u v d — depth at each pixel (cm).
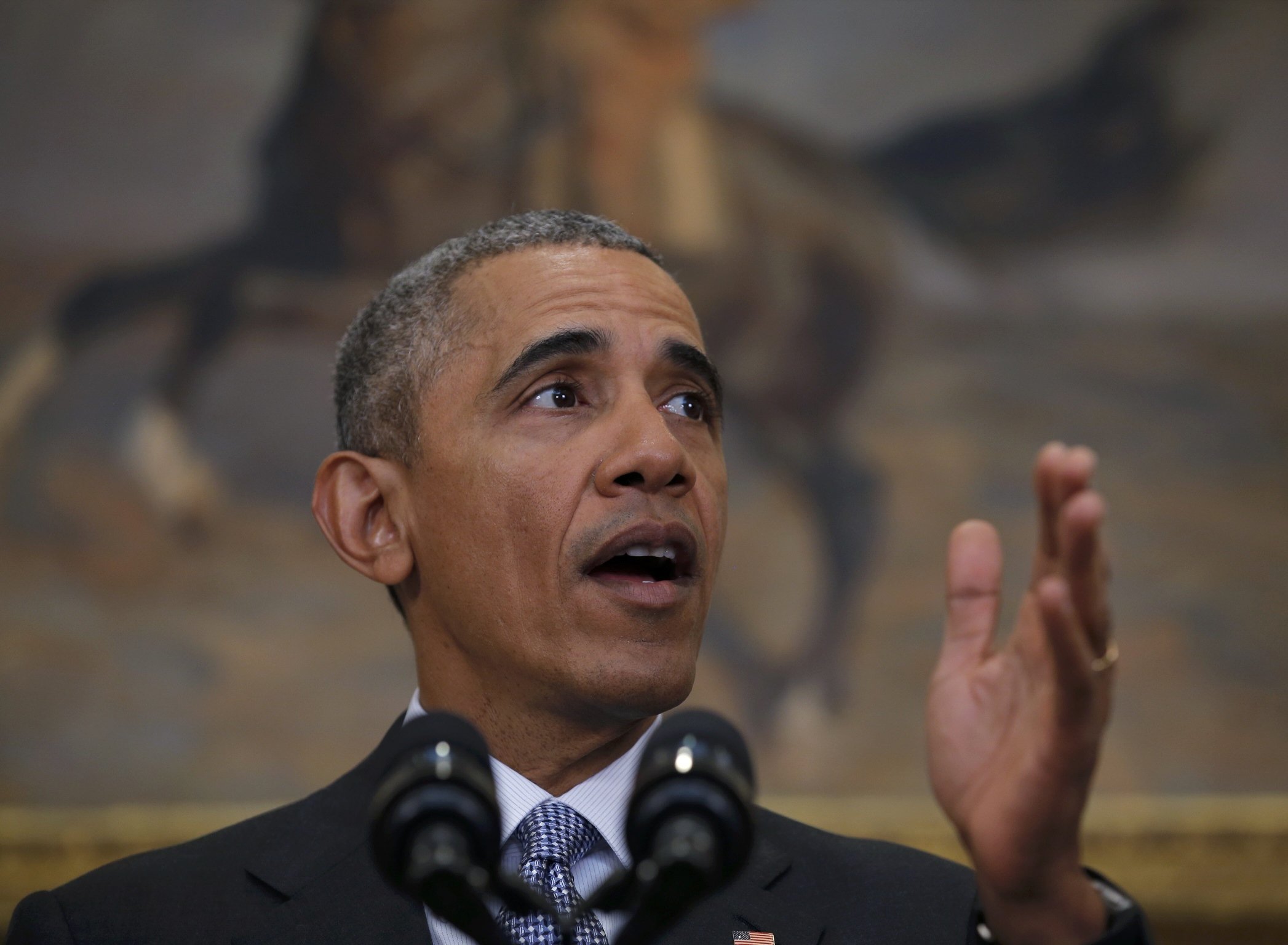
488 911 278
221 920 505
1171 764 1748
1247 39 1969
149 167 1891
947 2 1994
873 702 1752
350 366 602
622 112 1928
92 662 1725
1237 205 1923
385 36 1931
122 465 1791
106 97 1905
